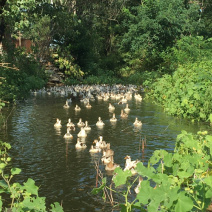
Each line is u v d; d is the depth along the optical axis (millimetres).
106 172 12352
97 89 41969
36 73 43219
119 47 62781
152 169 6789
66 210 9391
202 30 66688
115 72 58562
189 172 6492
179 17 55594
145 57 57812
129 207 5727
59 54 52219
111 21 63812
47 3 40344
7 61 33719
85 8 55250
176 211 5027
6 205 9344
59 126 20109
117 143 16297
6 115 23391
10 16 27000
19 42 54000
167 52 50656
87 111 25672
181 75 27219
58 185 11148
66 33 51188
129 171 6039
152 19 54875
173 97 23547
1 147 15375
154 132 18375
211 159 7527
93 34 56000
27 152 14805
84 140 17016
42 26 48438
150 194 5254
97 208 9492
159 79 30891
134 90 40844
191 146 8367
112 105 28953
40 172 12328
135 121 20297
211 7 70312
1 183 6246
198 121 20891
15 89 31828
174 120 21516
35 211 5625
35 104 29031
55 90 39688
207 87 21969
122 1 60594
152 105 28672
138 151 14859
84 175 12078
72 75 51938
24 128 19484
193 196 5512
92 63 55531
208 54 38625
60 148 15539
